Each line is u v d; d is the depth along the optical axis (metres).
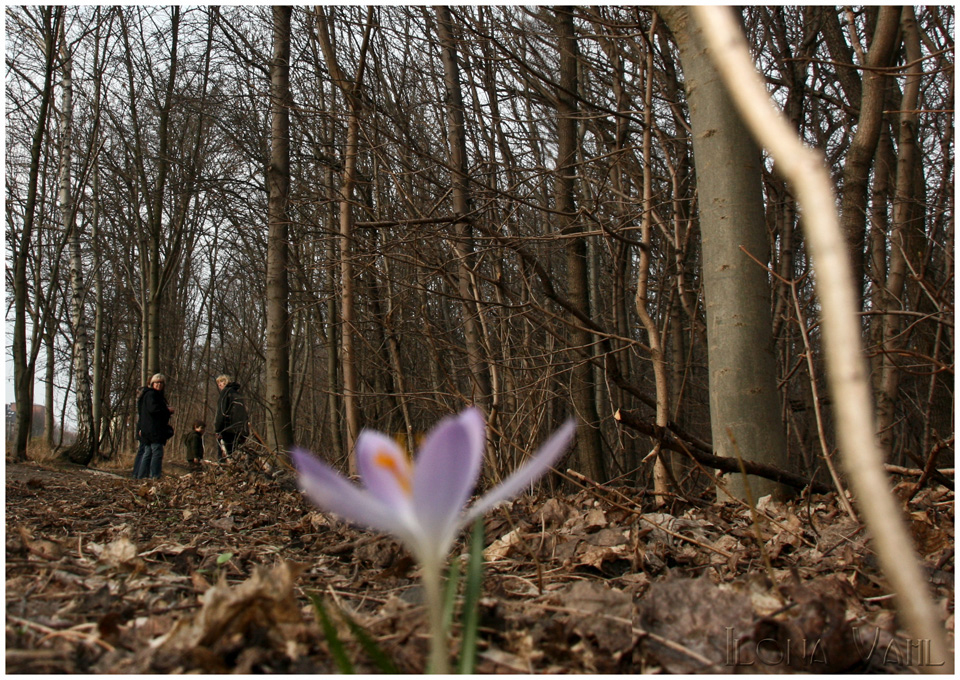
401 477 0.62
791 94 8.77
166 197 19.47
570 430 0.58
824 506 3.77
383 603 2.30
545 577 2.69
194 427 11.70
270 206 10.52
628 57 8.43
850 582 2.42
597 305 12.50
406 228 6.74
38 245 17.69
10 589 2.24
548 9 7.68
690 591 2.02
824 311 0.37
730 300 4.01
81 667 1.58
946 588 2.37
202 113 13.44
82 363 16.34
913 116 7.35
